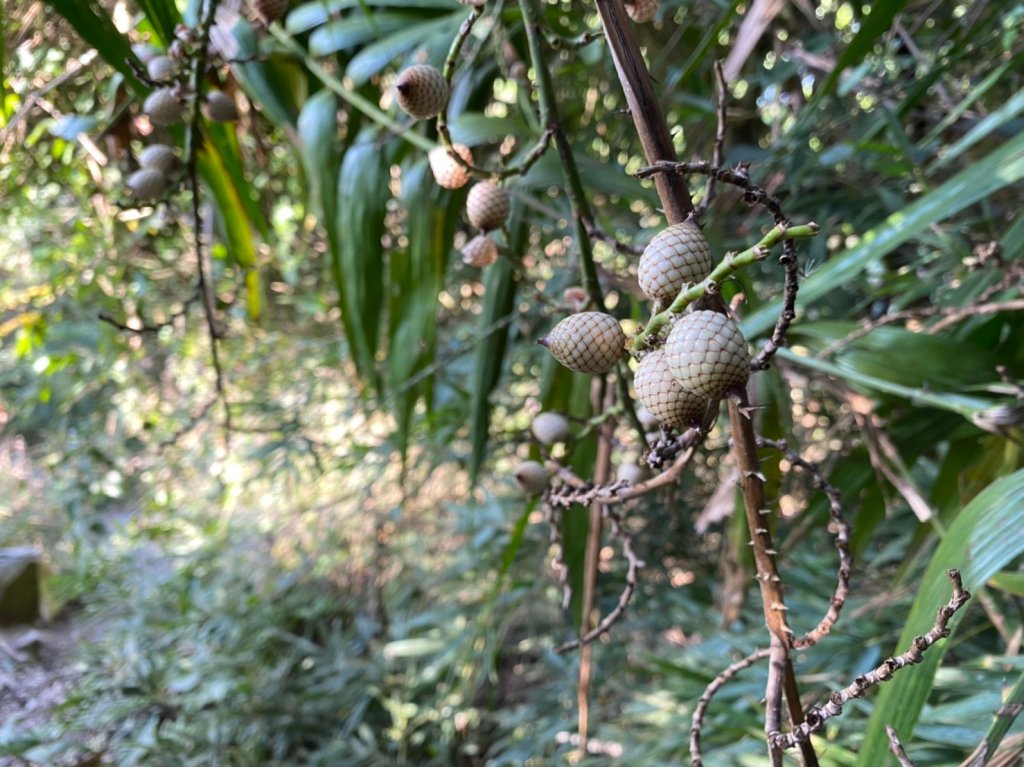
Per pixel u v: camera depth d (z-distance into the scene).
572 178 0.26
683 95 0.61
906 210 0.38
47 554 1.15
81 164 0.65
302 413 0.95
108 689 0.87
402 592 1.02
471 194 0.27
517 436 0.43
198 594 1.02
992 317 0.44
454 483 1.07
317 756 0.86
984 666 0.41
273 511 1.14
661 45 0.67
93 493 1.01
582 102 0.68
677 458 0.23
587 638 0.28
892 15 0.38
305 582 1.08
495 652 0.87
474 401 0.49
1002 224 0.61
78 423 1.04
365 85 0.58
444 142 0.26
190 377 1.05
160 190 0.35
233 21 0.51
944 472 0.45
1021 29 0.49
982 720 0.34
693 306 0.17
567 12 0.55
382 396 0.54
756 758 0.47
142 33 0.56
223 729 0.86
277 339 1.03
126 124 0.50
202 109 0.41
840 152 0.62
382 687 0.95
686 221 0.17
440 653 0.94
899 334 0.42
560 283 0.64
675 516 0.52
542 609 0.94
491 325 0.49
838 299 0.66
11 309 1.00
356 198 0.51
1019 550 0.24
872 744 0.24
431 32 0.53
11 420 1.16
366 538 1.08
